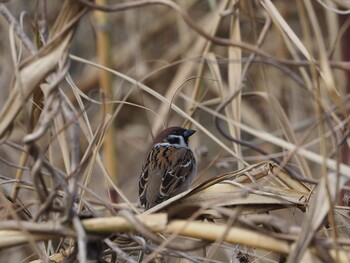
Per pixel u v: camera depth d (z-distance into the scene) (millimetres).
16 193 6387
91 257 6254
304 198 6348
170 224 6246
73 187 6242
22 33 6270
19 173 6410
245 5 6480
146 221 6250
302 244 6215
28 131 6250
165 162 6598
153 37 6820
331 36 6629
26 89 6246
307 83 6484
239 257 6355
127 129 6777
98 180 6613
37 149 6234
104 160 6652
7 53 6711
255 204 6320
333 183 6254
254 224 6262
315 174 6648
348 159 6531
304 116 6730
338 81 6629
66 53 6250
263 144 6676
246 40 6762
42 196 6246
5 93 6699
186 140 6621
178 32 6816
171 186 6594
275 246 6230
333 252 6238
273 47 6754
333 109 6367
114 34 6809
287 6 6801
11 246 6250
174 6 6285
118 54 6789
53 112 6230
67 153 6387
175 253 6293
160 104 6770
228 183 6328
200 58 6590
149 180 6602
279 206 6324
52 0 6781
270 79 6750
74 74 6816
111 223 6246
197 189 6328
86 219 6258
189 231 6238
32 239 6234
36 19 6340
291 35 6367
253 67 6746
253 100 6742
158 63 6801
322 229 6324
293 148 6324
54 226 6242
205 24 6742
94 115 6766
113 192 6559
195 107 6539
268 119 6738
